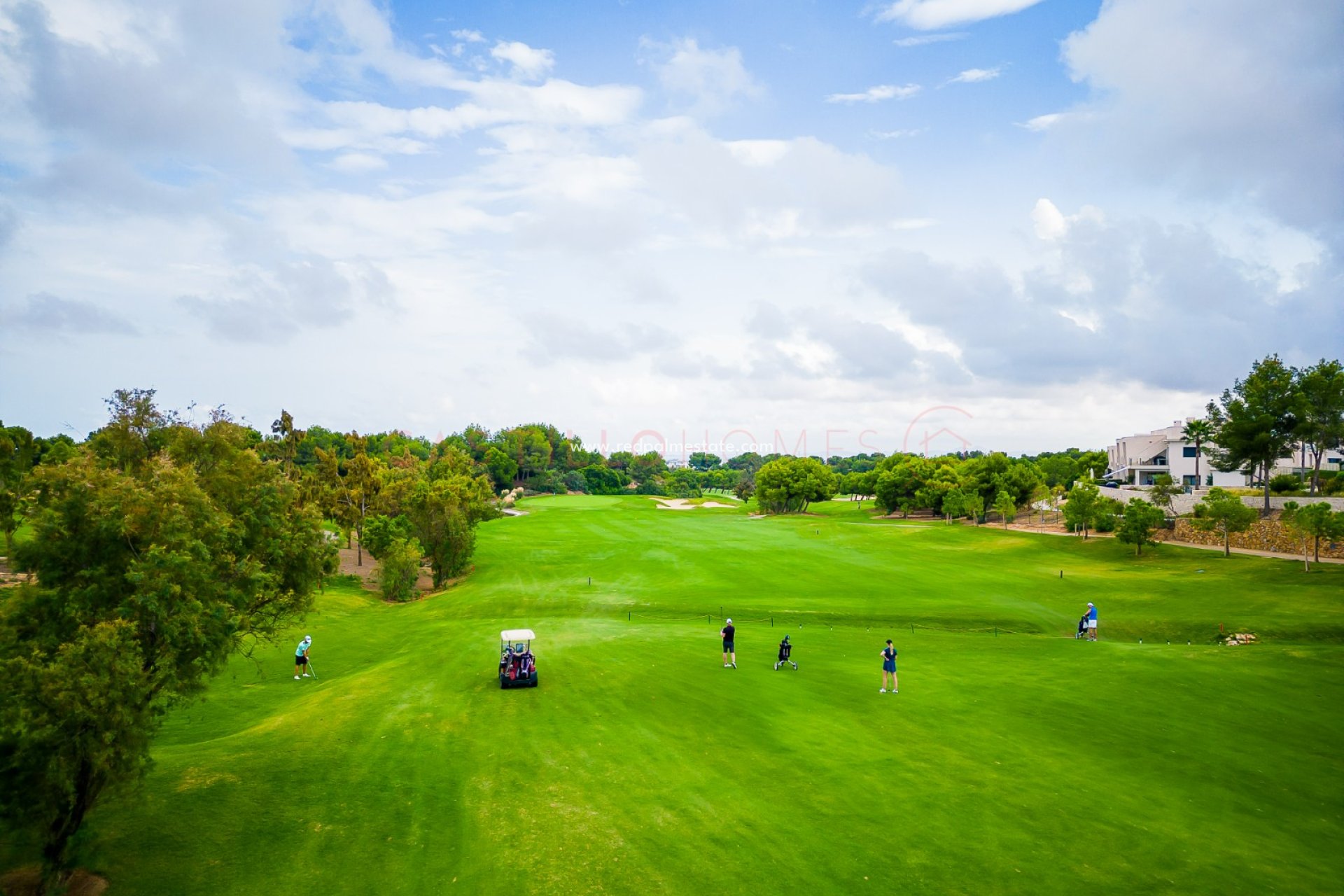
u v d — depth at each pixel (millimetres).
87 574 16766
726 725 26500
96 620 16625
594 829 18812
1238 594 54969
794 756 23594
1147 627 48281
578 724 26688
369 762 23109
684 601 57969
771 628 47875
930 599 58156
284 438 89500
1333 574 57781
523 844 18047
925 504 139125
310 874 16766
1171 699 30250
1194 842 18609
